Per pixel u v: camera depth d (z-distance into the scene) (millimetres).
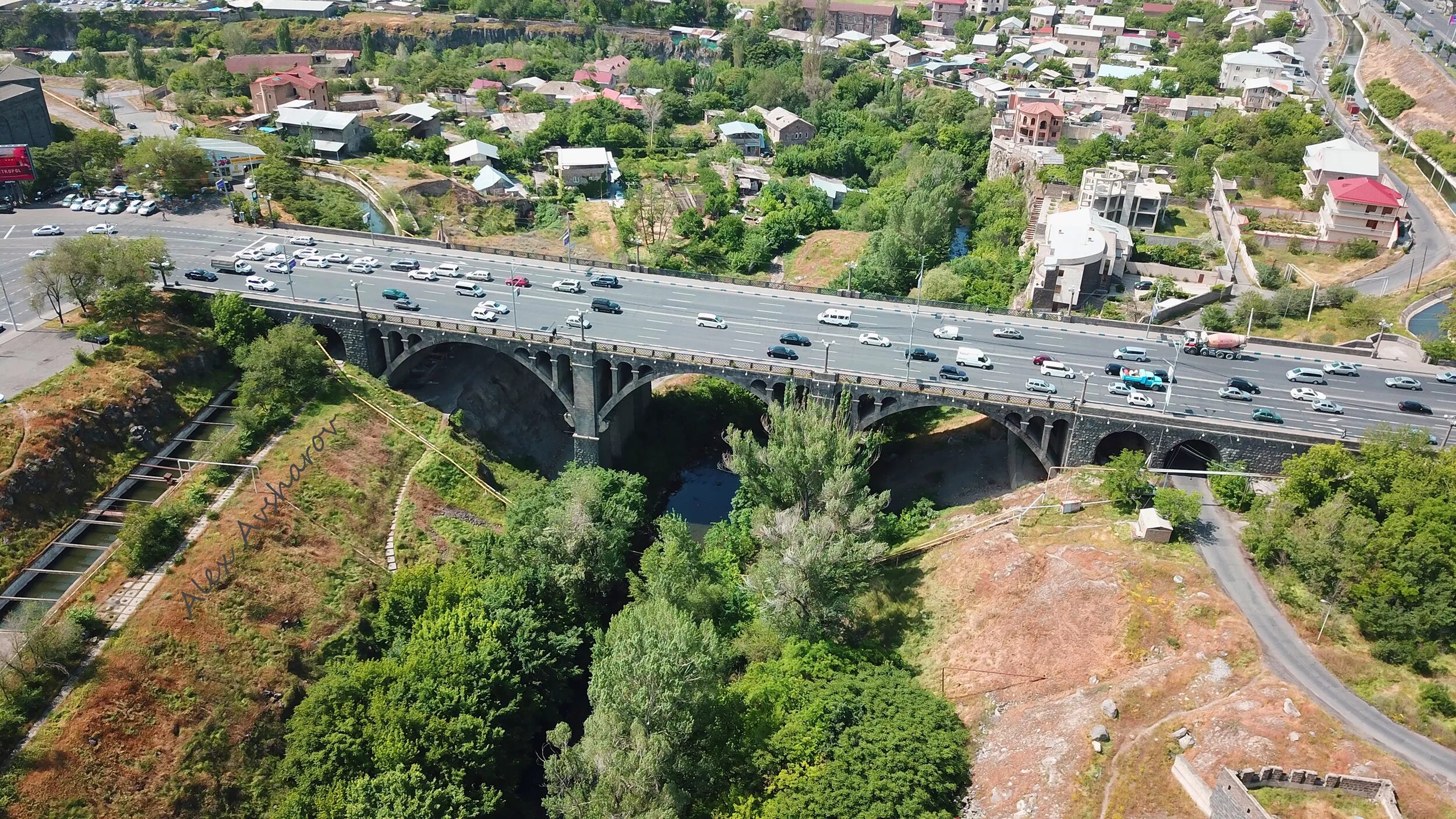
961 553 107312
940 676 95500
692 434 151500
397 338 135500
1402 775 72562
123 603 95688
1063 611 95062
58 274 125812
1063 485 112250
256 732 91000
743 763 81125
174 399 124250
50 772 81125
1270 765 74938
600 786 74875
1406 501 92562
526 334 128625
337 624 102688
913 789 78188
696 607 99938
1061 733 82875
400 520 117750
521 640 94688
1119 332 138375
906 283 175000
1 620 93500
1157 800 75812
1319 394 118625
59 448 108750
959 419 137750
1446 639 84312
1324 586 90375
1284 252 169000
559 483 116750
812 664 90312
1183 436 110688
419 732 83875
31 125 193000
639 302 143500
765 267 198375
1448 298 148625
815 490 109375
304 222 180875
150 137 192125
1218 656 85688
